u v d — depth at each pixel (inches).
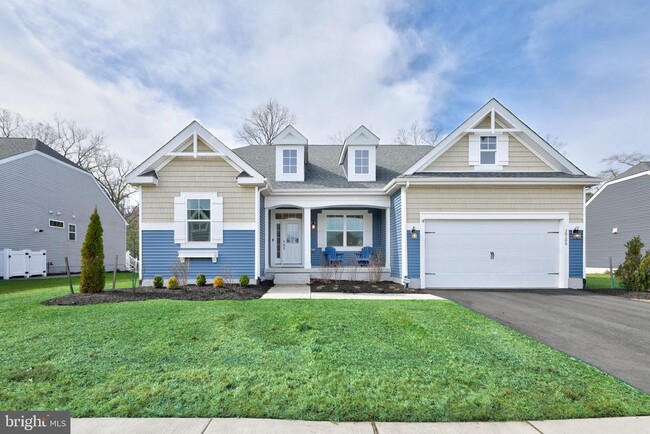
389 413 122.1
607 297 350.0
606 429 113.7
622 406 127.6
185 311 246.5
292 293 363.3
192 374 150.1
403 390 137.7
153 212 421.1
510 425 115.6
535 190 423.8
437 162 447.2
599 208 889.5
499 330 214.7
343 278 475.2
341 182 510.3
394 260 470.0
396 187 445.1
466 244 423.5
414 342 190.5
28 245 707.4
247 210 427.2
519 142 450.9
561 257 419.5
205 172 426.3
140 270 415.2
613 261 839.7
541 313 268.4
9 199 662.5
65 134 1334.9
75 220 852.0
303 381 144.6
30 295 325.7
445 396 133.6
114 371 152.8
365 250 520.7
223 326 212.5
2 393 134.1
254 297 329.1
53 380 144.5
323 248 544.7
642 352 182.7
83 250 336.8
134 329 205.5
